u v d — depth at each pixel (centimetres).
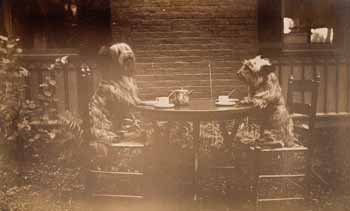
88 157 400
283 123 432
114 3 629
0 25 610
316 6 632
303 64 623
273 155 414
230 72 648
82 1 622
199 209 381
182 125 501
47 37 618
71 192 417
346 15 614
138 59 641
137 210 382
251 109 423
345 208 375
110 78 460
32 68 583
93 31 625
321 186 413
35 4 615
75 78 579
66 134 511
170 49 644
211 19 645
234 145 468
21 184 433
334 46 629
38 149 509
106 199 395
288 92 441
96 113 444
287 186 416
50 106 547
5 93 521
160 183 422
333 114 615
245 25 650
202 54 646
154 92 638
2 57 539
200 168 445
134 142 424
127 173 397
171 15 639
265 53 636
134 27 636
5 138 511
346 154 478
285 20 641
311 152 407
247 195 401
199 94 640
